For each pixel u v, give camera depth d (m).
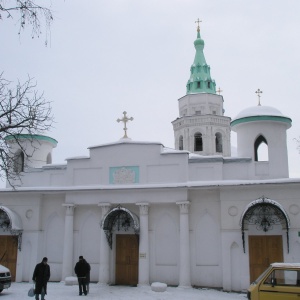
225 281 22.94
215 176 24.91
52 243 26.73
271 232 23.06
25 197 27.20
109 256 25.25
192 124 49.25
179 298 20.08
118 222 25.73
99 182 26.30
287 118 25.77
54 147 31.33
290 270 13.95
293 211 22.77
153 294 21.20
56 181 27.38
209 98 51.12
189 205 24.70
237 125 26.53
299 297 13.48
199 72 53.06
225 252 23.31
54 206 27.12
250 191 23.61
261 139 26.06
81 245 26.16
